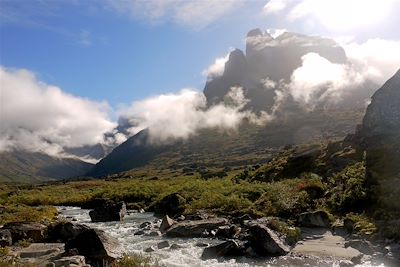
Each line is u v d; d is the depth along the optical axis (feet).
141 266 76.02
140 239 115.14
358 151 194.39
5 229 106.11
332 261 79.82
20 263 74.84
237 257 86.63
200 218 140.67
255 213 136.98
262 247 88.58
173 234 119.34
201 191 205.46
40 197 301.43
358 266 74.59
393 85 205.26
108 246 85.15
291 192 149.89
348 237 98.58
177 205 181.27
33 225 111.45
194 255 90.68
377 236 92.07
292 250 90.74
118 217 166.61
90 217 176.76
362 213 112.68
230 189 190.19
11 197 322.34
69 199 286.46
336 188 141.38
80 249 83.92
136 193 249.14
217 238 111.45
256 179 232.94
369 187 126.62
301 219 116.57
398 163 141.38
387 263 75.10
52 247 93.30
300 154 230.68
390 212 103.86
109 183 539.70
